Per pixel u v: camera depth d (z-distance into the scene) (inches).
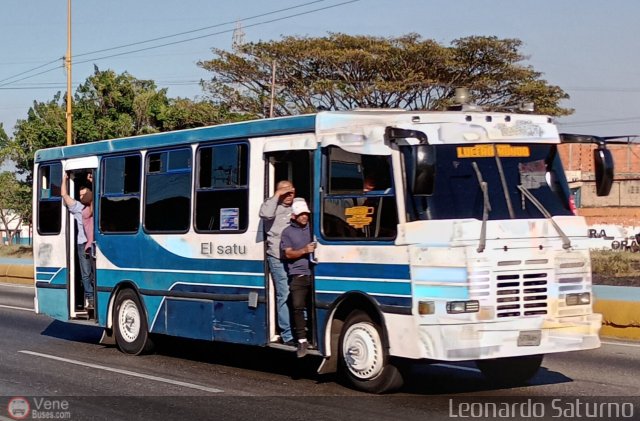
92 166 544.1
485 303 346.3
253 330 431.2
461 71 1867.6
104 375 444.5
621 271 1045.2
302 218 397.4
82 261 553.3
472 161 369.4
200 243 463.2
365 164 376.8
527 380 405.4
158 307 492.1
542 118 391.2
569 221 374.3
